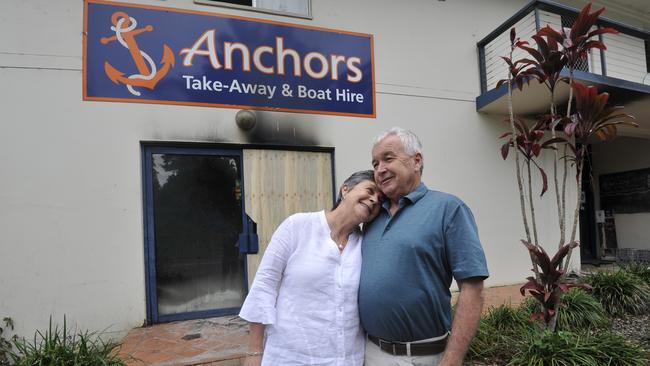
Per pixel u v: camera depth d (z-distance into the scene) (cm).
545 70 341
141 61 424
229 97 452
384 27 529
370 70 516
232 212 452
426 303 147
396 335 151
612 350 301
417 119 535
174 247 428
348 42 507
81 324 386
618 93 534
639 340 352
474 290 142
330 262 157
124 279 403
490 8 596
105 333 392
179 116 433
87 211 398
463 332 139
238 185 457
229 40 455
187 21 441
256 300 153
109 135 410
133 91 420
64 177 394
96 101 409
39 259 381
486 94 549
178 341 357
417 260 147
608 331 363
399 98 529
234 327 395
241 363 317
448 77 559
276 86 471
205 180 446
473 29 581
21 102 389
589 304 392
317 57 491
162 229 425
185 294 428
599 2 701
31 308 375
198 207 441
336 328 153
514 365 297
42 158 390
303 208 476
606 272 487
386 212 166
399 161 161
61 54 403
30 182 385
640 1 705
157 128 425
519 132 405
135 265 407
